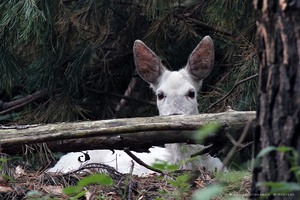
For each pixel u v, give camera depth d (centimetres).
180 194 750
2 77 1384
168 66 1539
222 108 1333
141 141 843
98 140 858
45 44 1366
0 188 830
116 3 1483
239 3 1365
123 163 1145
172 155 1103
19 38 1299
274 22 577
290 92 568
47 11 1298
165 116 830
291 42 568
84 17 1421
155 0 1341
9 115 1477
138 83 1602
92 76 1559
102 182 675
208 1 1448
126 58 1572
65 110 1448
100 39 1464
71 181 873
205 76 1278
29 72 1445
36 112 1480
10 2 1255
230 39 1409
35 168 1059
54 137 827
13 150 898
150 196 814
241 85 1323
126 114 1576
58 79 1448
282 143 570
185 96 1196
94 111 1566
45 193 831
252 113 807
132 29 1516
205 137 812
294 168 520
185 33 1433
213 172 936
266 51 583
